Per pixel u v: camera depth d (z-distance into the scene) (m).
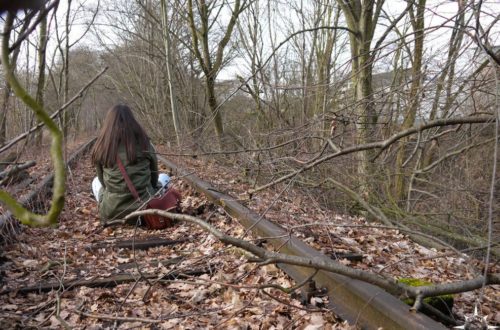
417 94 5.14
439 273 5.13
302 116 8.83
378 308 3.10
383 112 6.48
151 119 23.33
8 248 5.23
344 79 5.78
